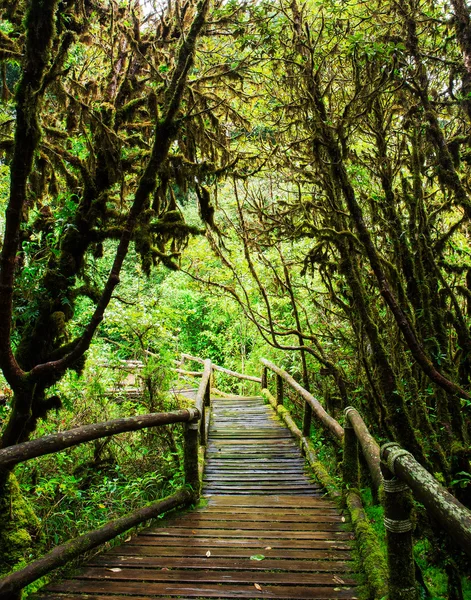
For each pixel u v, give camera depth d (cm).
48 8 256
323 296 755
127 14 444
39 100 267
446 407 389
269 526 387
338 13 457
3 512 337
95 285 441
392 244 443
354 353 641
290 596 273
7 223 266
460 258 539
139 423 339
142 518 364
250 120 560
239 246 845
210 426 789
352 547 339
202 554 330
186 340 1734
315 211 615
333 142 421
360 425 343
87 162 420
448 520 131
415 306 424
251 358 1334
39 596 270
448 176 408
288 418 779
